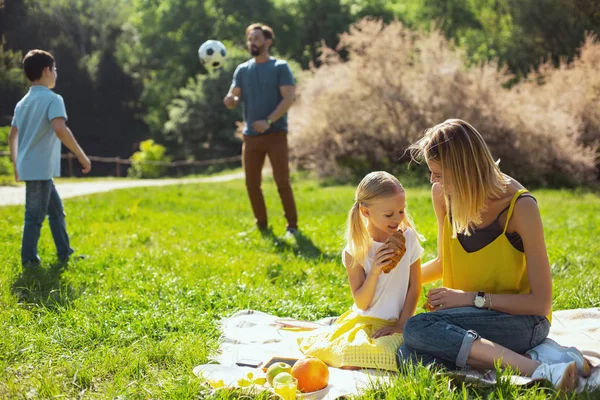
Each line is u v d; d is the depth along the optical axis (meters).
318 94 23.12
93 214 10.14
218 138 44.16
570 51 30.80
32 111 5.86
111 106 51.66
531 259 3.37
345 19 51.88
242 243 7.73
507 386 3.07
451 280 3.75
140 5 53.31
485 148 3.41
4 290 5.05
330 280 5.71
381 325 3.83
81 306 4.68
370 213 3.75
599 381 3.13
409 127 20.91
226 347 3.95
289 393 3.00
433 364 3.34
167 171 39.41
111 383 3.40
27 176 5.85
